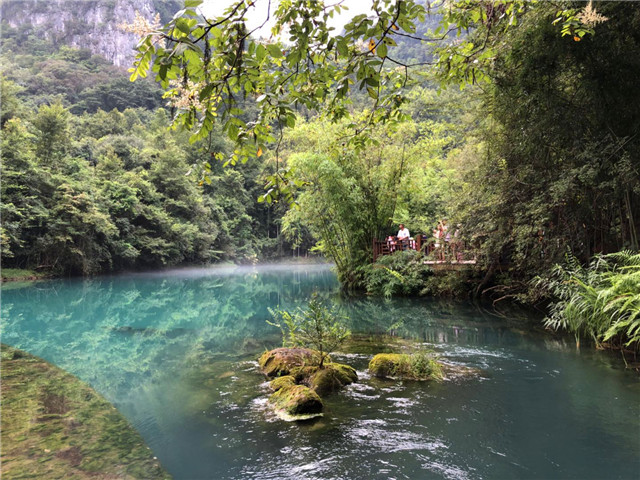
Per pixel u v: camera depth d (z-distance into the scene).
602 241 7.48
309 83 2.17
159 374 5.31
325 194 13.76
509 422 3.53
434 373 4.88
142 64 1.52
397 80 2.74
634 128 6.33
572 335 6.88
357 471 2.79
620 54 6.09
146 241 28.25
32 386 4.76
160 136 37.94
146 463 2.90
